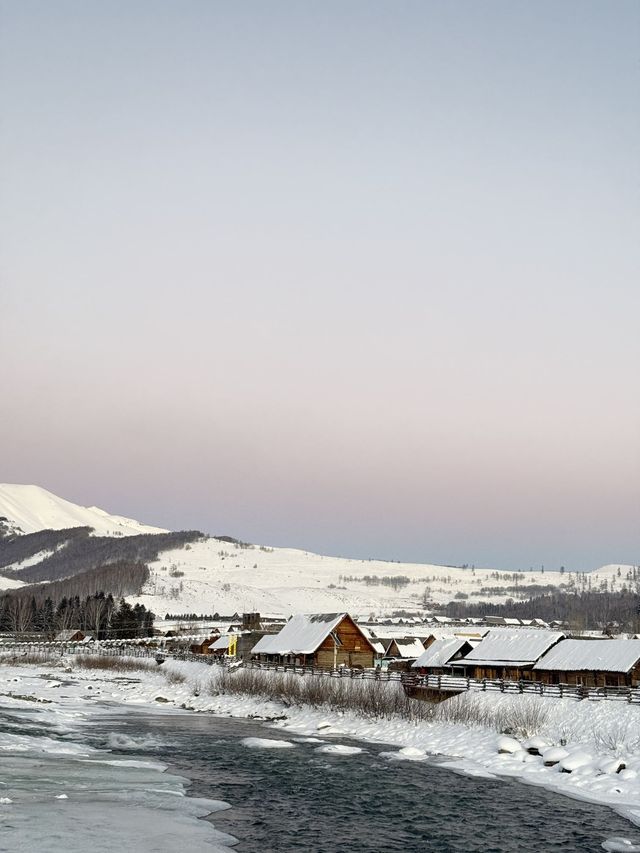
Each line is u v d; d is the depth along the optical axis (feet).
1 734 218.18
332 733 249.55
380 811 147.64
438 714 246.68
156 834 126.21
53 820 130.00
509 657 308.40
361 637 404.36
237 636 523.29
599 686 264.72
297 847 123.85
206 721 279.90
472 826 137.90
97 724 263.29
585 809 150.10
